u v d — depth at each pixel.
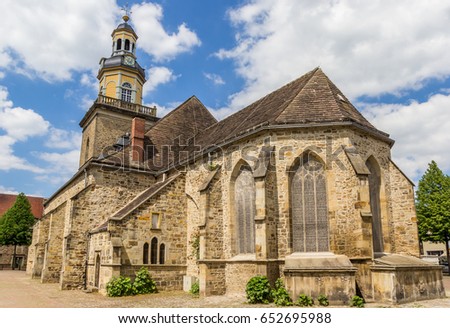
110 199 26.23
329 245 17.30
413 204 19.44
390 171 20.45
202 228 20.14
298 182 18.47
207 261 19.53
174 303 16.73
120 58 42.50
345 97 22.31
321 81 21.72
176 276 22.38
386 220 19.27
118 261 20.31
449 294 19.27
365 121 20.45
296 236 17.94
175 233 23.11
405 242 19.38
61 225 29.08
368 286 15.67
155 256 22.00
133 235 21.34
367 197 16.48
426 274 16.95
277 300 15.21
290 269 15.39
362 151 18.83
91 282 22.92
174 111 34.53
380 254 18.55
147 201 22.39
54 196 38.53
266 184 17.89
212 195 20.84
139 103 42.97
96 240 23.11
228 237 20.31
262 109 24.48
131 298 18.77
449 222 40.03
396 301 14.92
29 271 42.16
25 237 60.06
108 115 39.75
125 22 44.88
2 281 30.28
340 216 17.19
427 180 42.59
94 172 26.08
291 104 20.25
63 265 23.70
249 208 20.06
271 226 17.72
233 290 19.23
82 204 25.03
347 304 14.48
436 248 64.75
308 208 18.05
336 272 14.83
